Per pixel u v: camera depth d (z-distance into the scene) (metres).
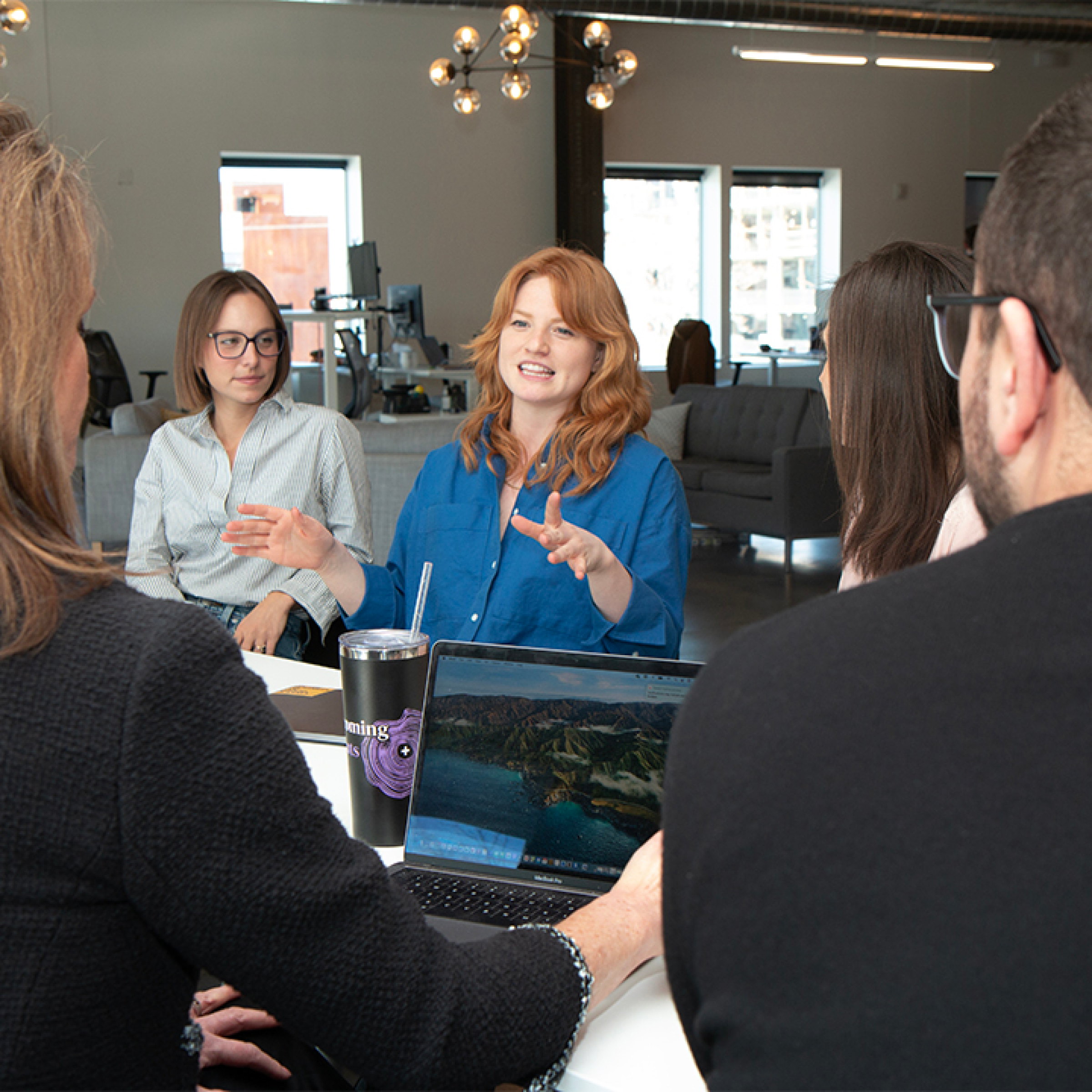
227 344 2.56
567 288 1.81
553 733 1.12
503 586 1.85
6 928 0.61
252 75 9.20
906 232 11.68
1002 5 10.27
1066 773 0.44
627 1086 0.83
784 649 0.52
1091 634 0.46
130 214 8.99
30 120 0.70
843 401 1.54
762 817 0.47
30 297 0.64
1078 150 0.50
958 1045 0.42
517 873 1.10
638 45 10.52
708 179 11.16
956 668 0.47
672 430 8.08
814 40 11.09
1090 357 0.49
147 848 0.62
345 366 8.63
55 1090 0.62
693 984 0.53
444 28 9.69
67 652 0.63
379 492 4.55
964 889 0.43
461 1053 0.73
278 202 9.75
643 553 1.84
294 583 2.54
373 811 1.20
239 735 0.65
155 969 0.66
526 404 1.90
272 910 0.65
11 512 0.64
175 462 2.64
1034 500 0.54
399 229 9.82
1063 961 0.41
